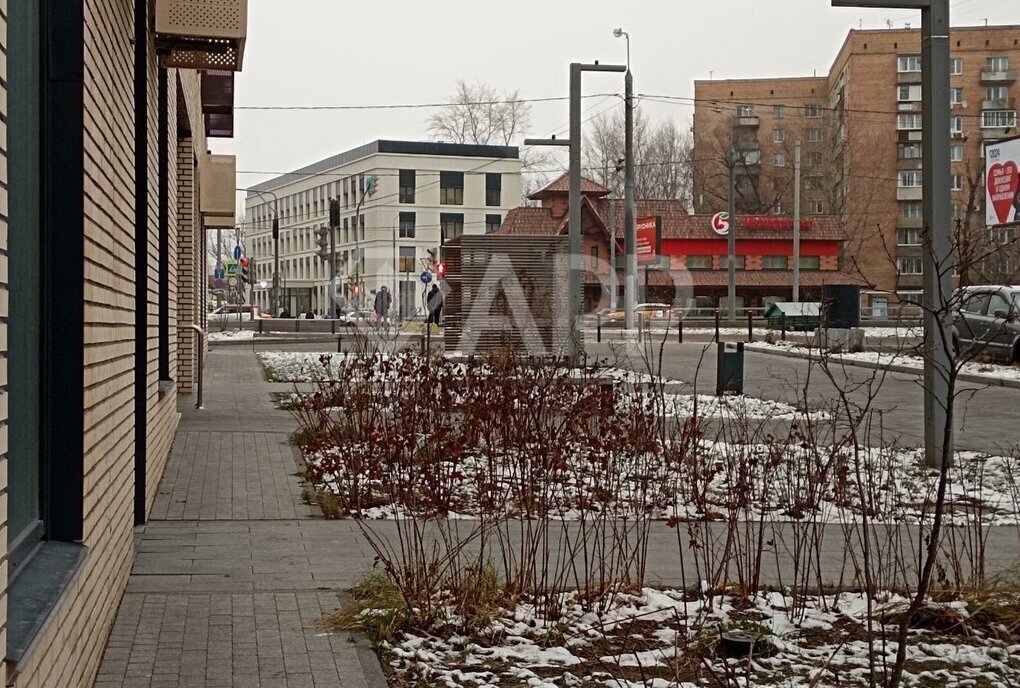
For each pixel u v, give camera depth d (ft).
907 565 24.34
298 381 68.39
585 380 35.94
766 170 290.56
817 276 212.02
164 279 38.37
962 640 19.02
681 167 281.33
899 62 255.09
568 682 16.63
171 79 39.09
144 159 26.35
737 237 210.38
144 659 17.13
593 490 27.99
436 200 255.50
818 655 18.19
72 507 14.64
